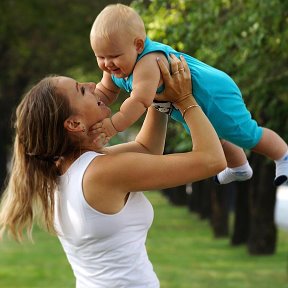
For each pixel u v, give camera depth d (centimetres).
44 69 5866
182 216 7200
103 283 747
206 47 2069
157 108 795
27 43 5434
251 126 793
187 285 2772
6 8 5094
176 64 748
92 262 749
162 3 2097
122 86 797
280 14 1889
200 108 750
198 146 734
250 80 2108
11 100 6269
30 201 758
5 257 3659
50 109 734
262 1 1870
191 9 2114
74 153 750
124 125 740
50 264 3375
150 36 2055
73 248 759
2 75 5866
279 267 3338
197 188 7312
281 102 2202
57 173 755
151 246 4338
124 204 735
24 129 746
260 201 3734
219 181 880
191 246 4350
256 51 1988
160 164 724
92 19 5297
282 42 1925
